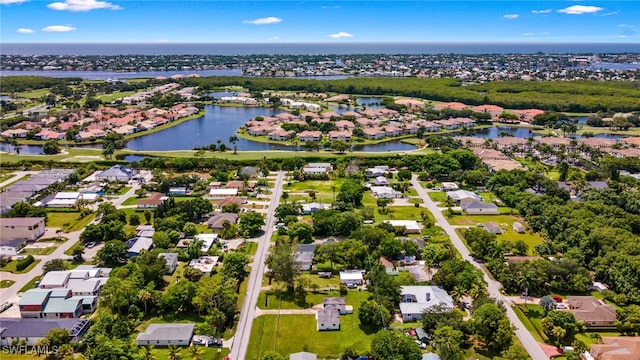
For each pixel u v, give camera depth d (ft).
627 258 473.67
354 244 528.63
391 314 428.56
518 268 479.41
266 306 446.60
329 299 446.60
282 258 469.16
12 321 401.29
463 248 568.41
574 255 520.83
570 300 439.63
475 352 379.35
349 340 396.78
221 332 406.21
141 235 582.35
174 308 430.20
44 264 509.35
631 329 403.13
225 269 489.26
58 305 429.79
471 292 442.50
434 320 401.70
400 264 525.75
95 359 341.82
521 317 428.56
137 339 386.52
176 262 520.42
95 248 562.25
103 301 434.71
